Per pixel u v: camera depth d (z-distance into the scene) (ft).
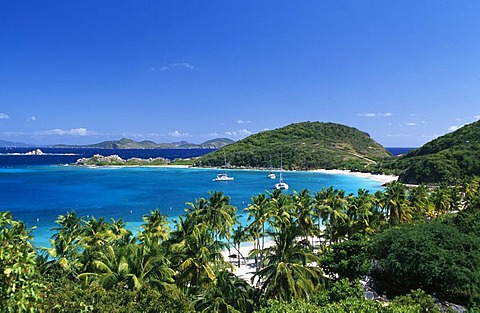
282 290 103.04
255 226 195.62
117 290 68.33
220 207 182.50
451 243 137.59
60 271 104.94
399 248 136.98
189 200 414.00
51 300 58.08
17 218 311.06
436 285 127.65
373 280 141.79
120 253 96.12
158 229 171.12
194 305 95.25
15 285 35.12
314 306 82.84
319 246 222.69
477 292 121.60
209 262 124.88
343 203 223.30
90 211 348.59
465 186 364.17
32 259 37.01
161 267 96.84
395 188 249.55
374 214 219.20
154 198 427.33
